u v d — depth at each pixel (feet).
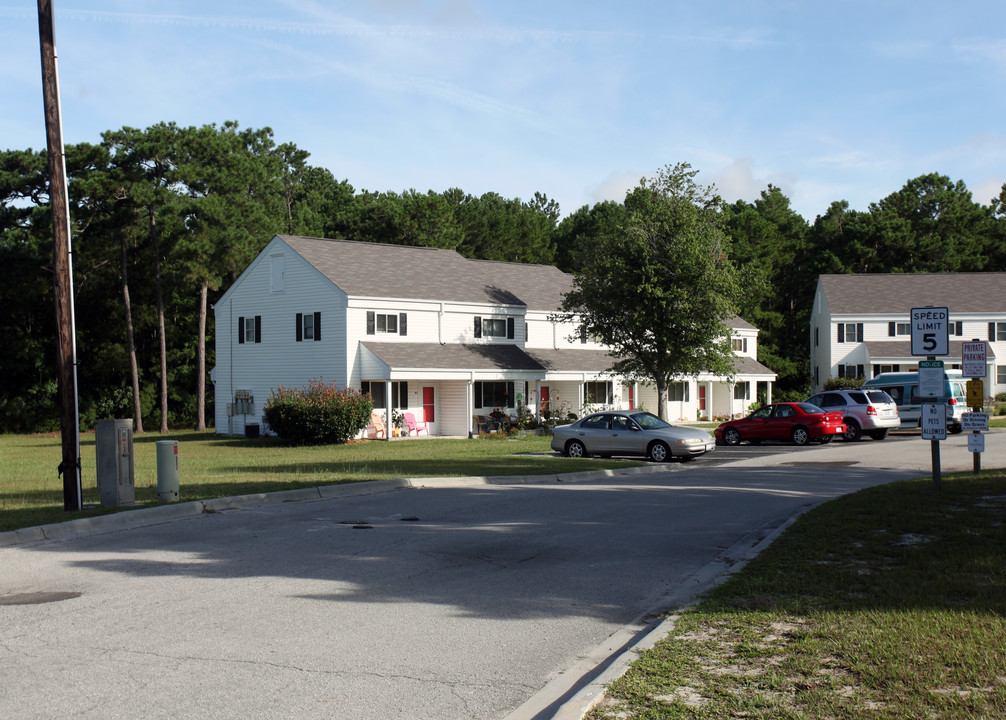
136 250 183.42
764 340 238.27
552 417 142.41
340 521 44.96
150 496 51.88
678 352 123.34
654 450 82.94
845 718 16.66
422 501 53.16
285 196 286.66
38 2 46.80
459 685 20.22
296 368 132.05
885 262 256.73
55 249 47.14
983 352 61.05
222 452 102.68
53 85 47.14
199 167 167.73
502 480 65.05
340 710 18.62
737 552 36.17
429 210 247.91
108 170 158.30
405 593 29.40
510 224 283.79
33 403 190.39
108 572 32.78
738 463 81.61
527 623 25.64
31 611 27.02
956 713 16.57
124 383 197.06
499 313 144.05
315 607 27.48
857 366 199.21
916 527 37.78
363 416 116.16
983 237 269.23
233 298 142.00
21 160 163.12
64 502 46.44
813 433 103.55
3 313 184.14
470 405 129.49
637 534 40.96
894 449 93.04
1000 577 27.91
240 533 41.29
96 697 19.35
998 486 51.13
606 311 127.54
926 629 22.02
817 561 31.73
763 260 242.78
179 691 19.75
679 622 24.13
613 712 17.54
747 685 18.85
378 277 134.00
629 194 130.00
